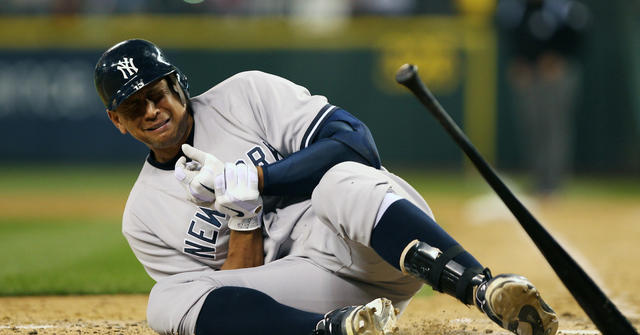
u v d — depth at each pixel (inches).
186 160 390.6
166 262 405.1
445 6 1873.8
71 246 909.8
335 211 343.3
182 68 1941.4
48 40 1988.2
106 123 2026.3
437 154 1913.1
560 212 1256.8
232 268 386.0
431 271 327.6
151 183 401.4
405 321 480.1
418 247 330.6
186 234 394.3
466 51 1862.7
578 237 970.7
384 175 364.2
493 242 916.6
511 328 309.7
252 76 409.4
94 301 582.6
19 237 1002.7
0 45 1998.0
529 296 298.8
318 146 372.2
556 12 1301.7
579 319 491.8
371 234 341.4
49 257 823.1
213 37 1924.2
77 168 2041.1
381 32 1891.0
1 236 1015.0
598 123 1875.0
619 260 785.6
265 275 374.6
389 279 381.4
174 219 394.6
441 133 1905.8
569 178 1876.2
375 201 337.4
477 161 343.3
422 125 1905.8
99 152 2038.6
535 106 1350.9
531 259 789.2
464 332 437.7
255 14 1931.6
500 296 299.3
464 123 1878.7
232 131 397.4
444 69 1872.5
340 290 376.8
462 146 346.0
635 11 1847.9
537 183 1386.6
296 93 399.9
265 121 397.4
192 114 401.4
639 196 1517.0
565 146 1373.0
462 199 1432.1
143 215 400.8
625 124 1865.2
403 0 1887.3
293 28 1908.2
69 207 1382.9
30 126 2028.8
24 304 569.9
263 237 397.4
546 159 1370.6
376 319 312.8
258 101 400.2
